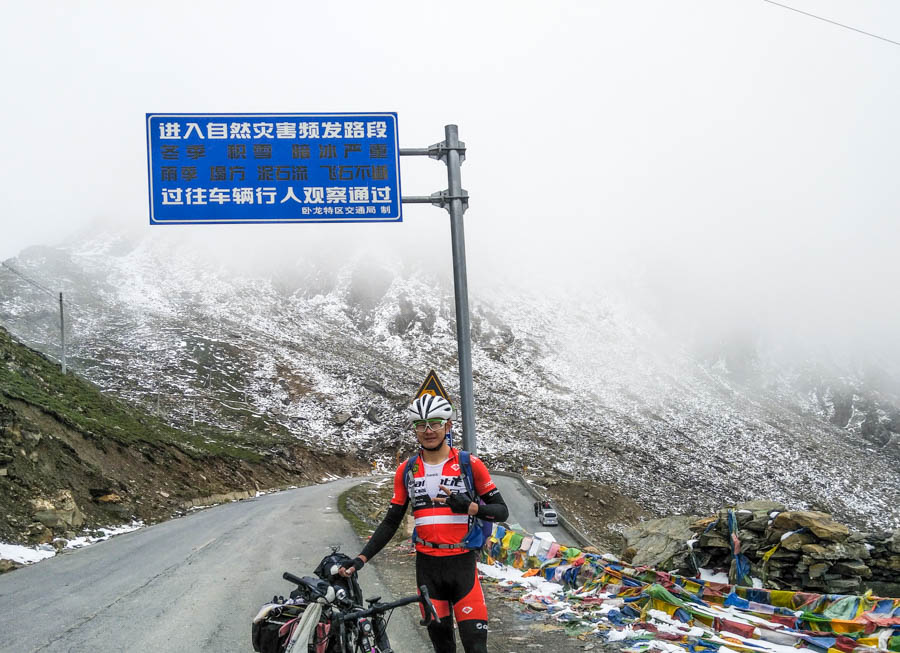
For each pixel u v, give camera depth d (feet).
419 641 21.33
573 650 19.95
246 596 30.25
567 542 154.10
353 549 47.93
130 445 107.86
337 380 619.26
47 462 67.62
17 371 108.27
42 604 28.76
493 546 36.40
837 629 18.65
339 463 333.83
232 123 35.70
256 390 540.11
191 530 67.26
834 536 25.39
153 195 34.91
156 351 567.18
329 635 10.98
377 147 36.47
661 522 32.01
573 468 572.10
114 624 24.62
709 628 21.06
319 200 35.88
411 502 13.78
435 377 35.94
